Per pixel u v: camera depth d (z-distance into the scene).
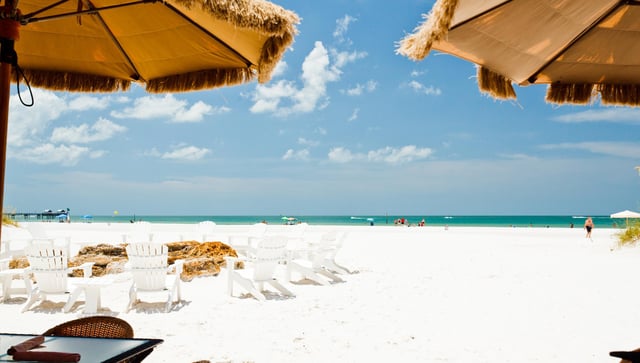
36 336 2.49
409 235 29.09
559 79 3.86
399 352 5.09
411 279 10.05
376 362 4.77
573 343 5.47
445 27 2.58
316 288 8.92
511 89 3.76
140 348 2.29
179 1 2.84
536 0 2.89
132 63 3.89
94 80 4.06
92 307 6.75
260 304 7.45
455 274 10.81
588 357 4.97
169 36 3.61
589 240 23.98
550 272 11.22
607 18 3.19
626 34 3.34
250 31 3.27
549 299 7.98
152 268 6.96
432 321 6.45
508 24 3.06
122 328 2.85
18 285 8.84
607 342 5.52
